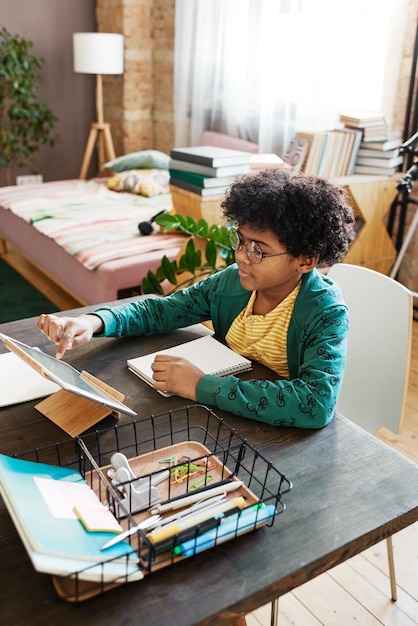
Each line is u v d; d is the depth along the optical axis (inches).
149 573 29.9
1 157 181.2
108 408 42.6
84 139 207.0
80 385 42.5
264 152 146.0
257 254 45.4
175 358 47.1
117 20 183.6
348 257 125.3
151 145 202.4
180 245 114.3
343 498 36.2
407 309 56.1
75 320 50.4
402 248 122.3
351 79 130.3
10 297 138.9
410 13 121.0
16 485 30.8
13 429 41.7
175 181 105.9
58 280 125.2
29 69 174.6
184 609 28.3
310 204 44.3
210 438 41.4
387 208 126.1
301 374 46.3
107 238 117.0
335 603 60.9
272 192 44.1
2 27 183.0
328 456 40.2
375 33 130.1
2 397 44.9
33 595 28.7
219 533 31.6
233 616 29.0
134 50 186.5
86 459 38.5
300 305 48.5
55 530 28.8
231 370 49.4
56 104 198.7
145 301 56.0
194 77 166.1
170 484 36.0
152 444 40.6
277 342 50.1
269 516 33.2
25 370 48.8
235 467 38.2
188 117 175.8
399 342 57.1
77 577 27.4
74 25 193.6
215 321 55.9
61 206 141.3
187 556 30.8
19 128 179.6
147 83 193.6
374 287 59.4
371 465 39.4
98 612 27.9
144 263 107.0
